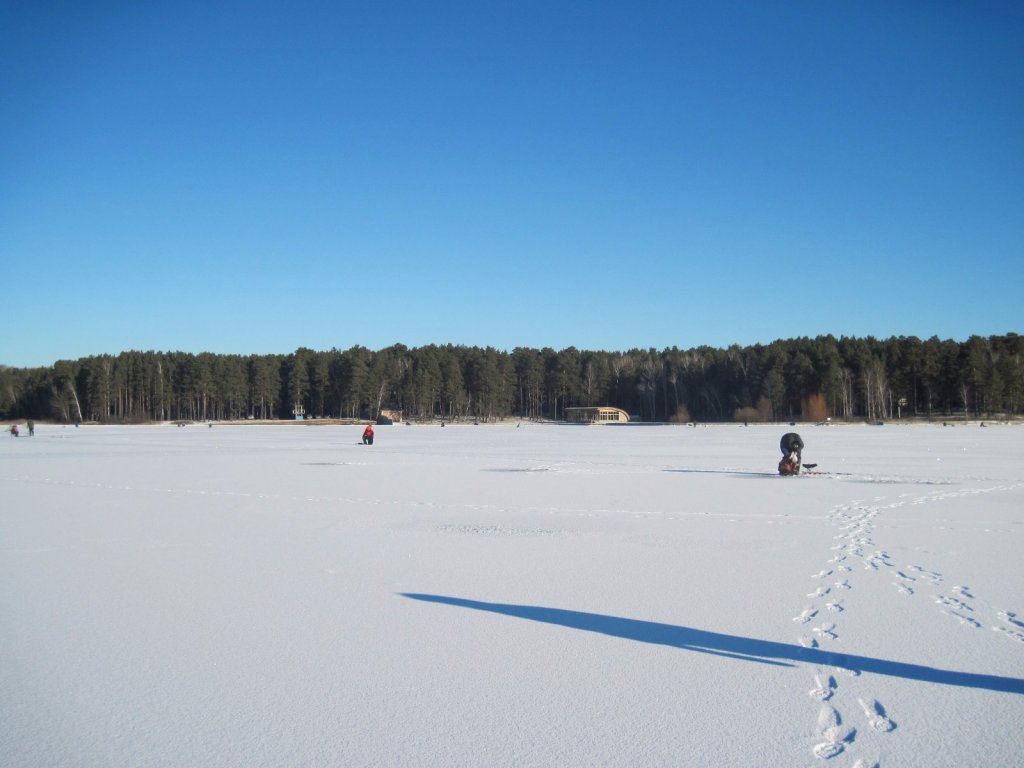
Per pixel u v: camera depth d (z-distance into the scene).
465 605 8.45
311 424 108.56
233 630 7.55
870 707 5.63
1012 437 54.47
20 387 118.00
